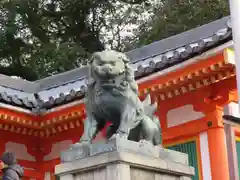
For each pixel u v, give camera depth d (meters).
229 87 11.63
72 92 12.59
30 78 24.12
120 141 5.63
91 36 25.48
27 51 24.14
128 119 6.00
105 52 5.96
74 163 5.87
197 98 12.23
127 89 6.05
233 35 9.09
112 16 25.56
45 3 24.73
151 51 13.55
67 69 23.80
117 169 5.45
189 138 12.38
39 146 14.91
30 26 24.30
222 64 10.41
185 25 23.00
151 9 24.95
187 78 11.11
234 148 11.50
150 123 6.28
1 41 23.78
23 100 13.19
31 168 14.62
